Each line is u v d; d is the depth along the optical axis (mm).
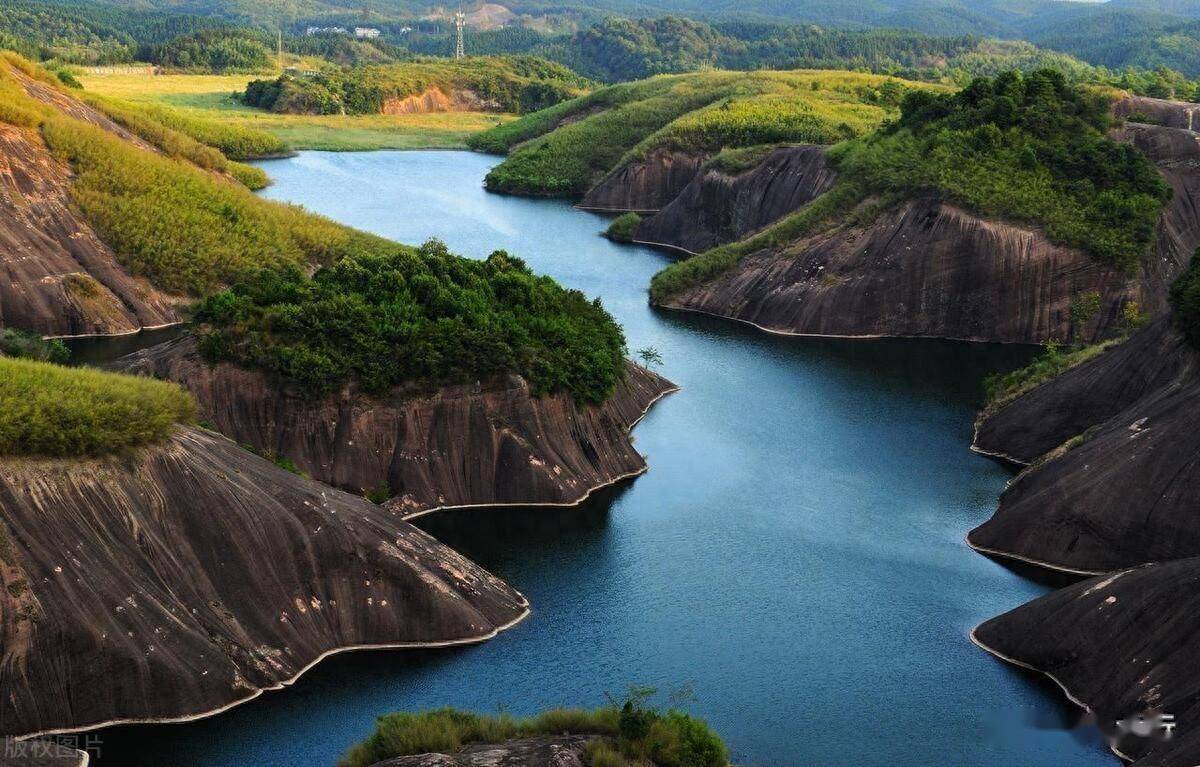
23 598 45469
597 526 68062
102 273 100125
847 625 58312
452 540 65500
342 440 67438
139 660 46781
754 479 75750
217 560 51188
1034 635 55312
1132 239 108938
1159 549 61938
